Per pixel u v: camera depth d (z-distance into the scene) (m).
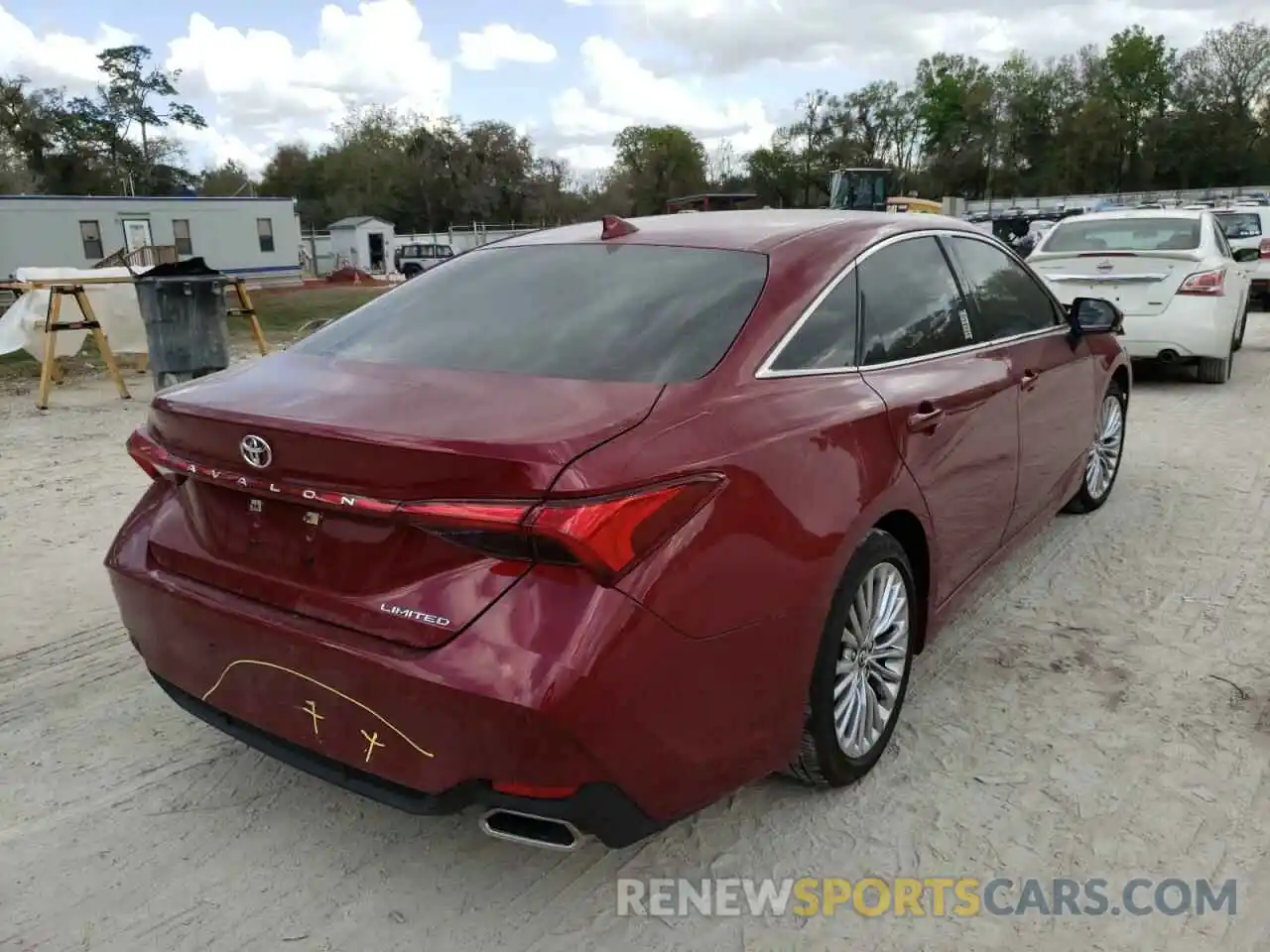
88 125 67.62
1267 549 4.87
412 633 2.17
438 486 2.11
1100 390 5.01
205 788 3.06
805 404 2.67
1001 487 3.76
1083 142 82.56
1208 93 81.12
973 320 3.73
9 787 3.06
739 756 2.44
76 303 10.30
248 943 2.43
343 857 2.75
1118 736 3.24
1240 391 8.89
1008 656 3.80
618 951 2.40
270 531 2.43
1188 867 2.64
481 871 2.69
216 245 33.78
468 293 3.16
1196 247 8.91
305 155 84.38
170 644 2.63
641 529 2.12
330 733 2.32
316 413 2.32
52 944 2.42
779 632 2.46
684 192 86.50
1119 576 4.56
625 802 2.20
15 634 4.12
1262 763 3.08
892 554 2.94
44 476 6.59
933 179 86.81
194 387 2.72
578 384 2.47
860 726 2.92
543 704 2.03
